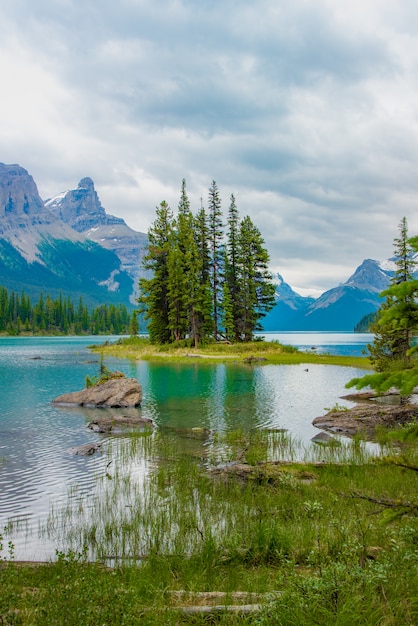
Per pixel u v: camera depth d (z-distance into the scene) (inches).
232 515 405.4
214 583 285.6
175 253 2741.1
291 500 442.6
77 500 454.0
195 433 764.0
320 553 291.7
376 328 1347.2
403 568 248.7
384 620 207.2
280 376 1600.6
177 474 529.3
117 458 607.2
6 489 486.3
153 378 1540.4
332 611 216.2
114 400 1018.1
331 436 733.9
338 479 500.1
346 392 1231.5
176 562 316.5
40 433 756.0
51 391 1235.9
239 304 3053.6
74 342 5073.8
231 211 3095.5
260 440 704.4
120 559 330.0
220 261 3093.0
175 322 2800.2
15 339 6156.5
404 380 211.2
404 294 218.5
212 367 1932.8
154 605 245.0
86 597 217.8
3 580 250.5
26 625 209.6
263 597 247.3
